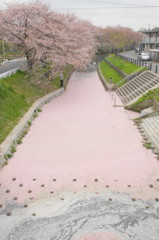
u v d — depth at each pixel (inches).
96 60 2847.0
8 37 1041.5
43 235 303.0
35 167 457.7
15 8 1049.5
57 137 598.2
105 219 328.2
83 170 447.5
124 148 535.2
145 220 326.3
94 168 454.0
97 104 936.3
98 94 1133.7
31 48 1042.7
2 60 1857.8
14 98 776.9
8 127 598.2
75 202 362.6
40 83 1066.7
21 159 487.2
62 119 743.1
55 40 1067.9
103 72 1830.7
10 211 343.0
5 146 507.5
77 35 1262.3
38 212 341.7
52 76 1126.4
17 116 689.0
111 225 318.0
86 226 316.5
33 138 592.1
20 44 1058.7
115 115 786.2
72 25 1311.5
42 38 1045.8
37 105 843.4
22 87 934.4
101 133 624.4
